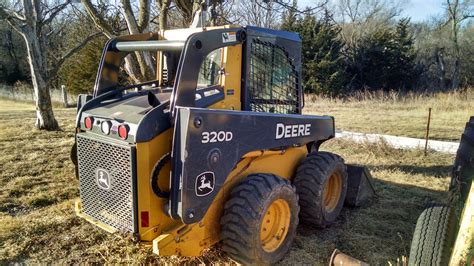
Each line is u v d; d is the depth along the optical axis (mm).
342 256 2695
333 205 4367
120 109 3109
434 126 11734
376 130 11055
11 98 22922
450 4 28531
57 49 22703
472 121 3977
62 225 4168
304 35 24594
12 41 31438
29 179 5824
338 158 4273
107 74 3604
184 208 2625
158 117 2746
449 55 29406
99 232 4004
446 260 2721
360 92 23078
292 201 3432
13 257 3510
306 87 24359
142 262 3410
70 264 3420
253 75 3482
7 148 7844
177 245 2818
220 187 2875
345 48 28953
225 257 3465
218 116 2764
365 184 4996
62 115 13961
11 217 4359
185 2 6535
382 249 3828
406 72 27000
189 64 2773
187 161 2590
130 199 2799
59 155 7379
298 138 3803
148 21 6191
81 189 3318
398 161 7355
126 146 2744
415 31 33969
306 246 3844
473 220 1968
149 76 5957
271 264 3299
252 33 3375
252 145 3141
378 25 31031
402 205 5016
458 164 3375
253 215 2998
